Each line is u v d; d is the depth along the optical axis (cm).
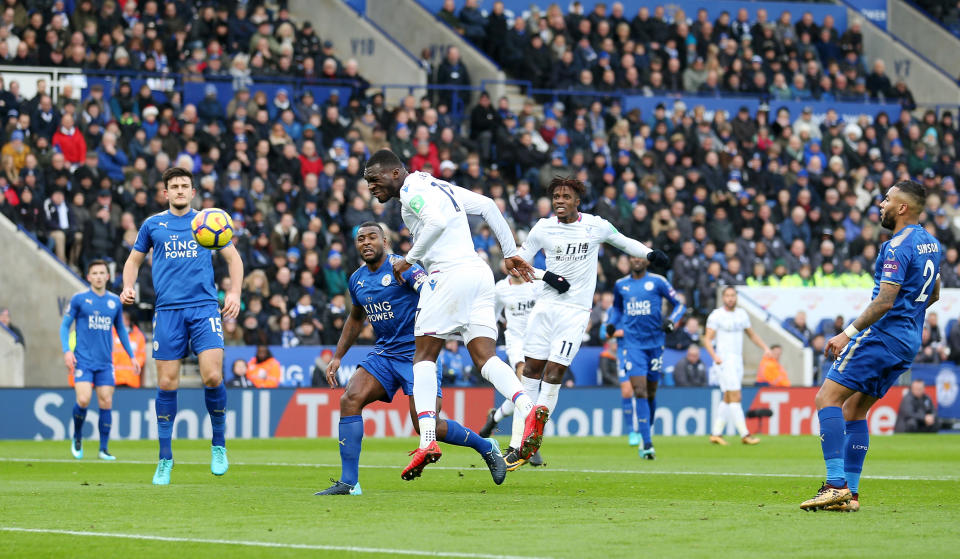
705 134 5572
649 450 2795
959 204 5853
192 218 1984
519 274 1800
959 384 4588
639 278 2895
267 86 5216
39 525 1384
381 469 2373
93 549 1187
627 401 3247
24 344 4003
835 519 1452
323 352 4075
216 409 2050
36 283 4131
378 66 5738
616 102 5781
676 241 4869
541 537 1267
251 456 2845
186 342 1989
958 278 5272
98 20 5028
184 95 5056
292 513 1496
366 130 5112
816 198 5525
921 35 7150
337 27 5828
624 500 1703
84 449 3169
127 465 2533
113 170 4466
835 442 1559
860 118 6116
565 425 4075
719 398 4250
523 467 2481
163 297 1967
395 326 1762
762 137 5766
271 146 4781
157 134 4666
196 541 1238
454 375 4162
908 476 2242
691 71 6012
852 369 1562
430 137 5156
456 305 1695
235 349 4003
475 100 5734
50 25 4891
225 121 4916
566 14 6362
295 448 3228
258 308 4147
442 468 2397
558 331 2359
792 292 4769
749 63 6162
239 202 4428
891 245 1548
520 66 5819
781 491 1891
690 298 4669
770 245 5069
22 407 3625
